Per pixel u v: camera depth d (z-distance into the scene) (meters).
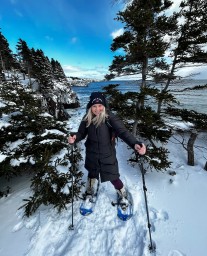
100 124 2.52
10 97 5.09
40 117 5.07
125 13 4.44
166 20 5.01
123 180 4.03
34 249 2.42
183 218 2.83
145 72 5.35
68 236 2.59
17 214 3.21
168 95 4.48
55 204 3.05
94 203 3.26
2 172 3.82
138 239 2.46
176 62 7.34
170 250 2.26
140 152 2.25
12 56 47.00
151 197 3.40
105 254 2.28
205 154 6.18
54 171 3.31
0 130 4.39
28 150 4.07
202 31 6.60
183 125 8.41
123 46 5.28
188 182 3.97
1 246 2.56
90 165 2.78
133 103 5.42
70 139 2.57
